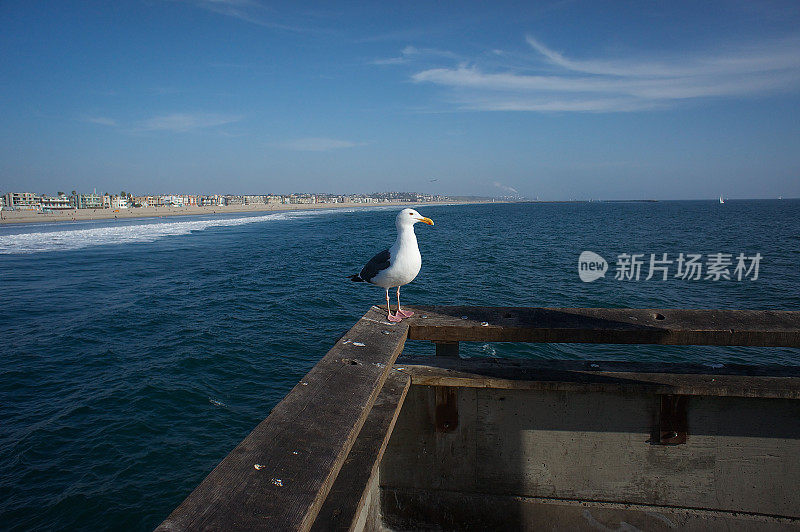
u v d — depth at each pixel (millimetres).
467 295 18953
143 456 8430
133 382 11203
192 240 46562
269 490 1628
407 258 4195
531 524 3568
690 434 3375
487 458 3580
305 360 12711
